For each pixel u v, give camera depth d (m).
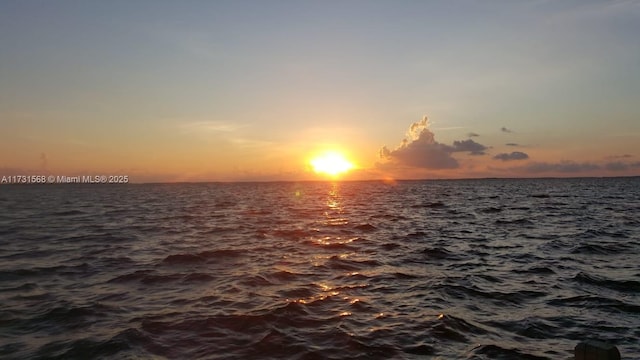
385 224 35.72
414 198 80.81
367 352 9.66
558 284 15.26
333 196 99.25
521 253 21.30
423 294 14.23
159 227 34.53
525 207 52.34
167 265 18.98
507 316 12.04
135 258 20.66
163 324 11.44
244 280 16.20
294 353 9.62
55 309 12.73
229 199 87.56
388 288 15.05
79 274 17.33
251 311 12.48
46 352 9.76
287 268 18.38
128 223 37.88
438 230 30.91
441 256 20.80
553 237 26.41
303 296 14.10
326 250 22.95
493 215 42.44
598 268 17.62
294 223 37.50
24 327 11.33
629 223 33.41
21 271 17.88
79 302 13.46
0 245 24.86
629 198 69.88
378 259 20.28
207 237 28.30
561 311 12.42
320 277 16.73
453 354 9.56
